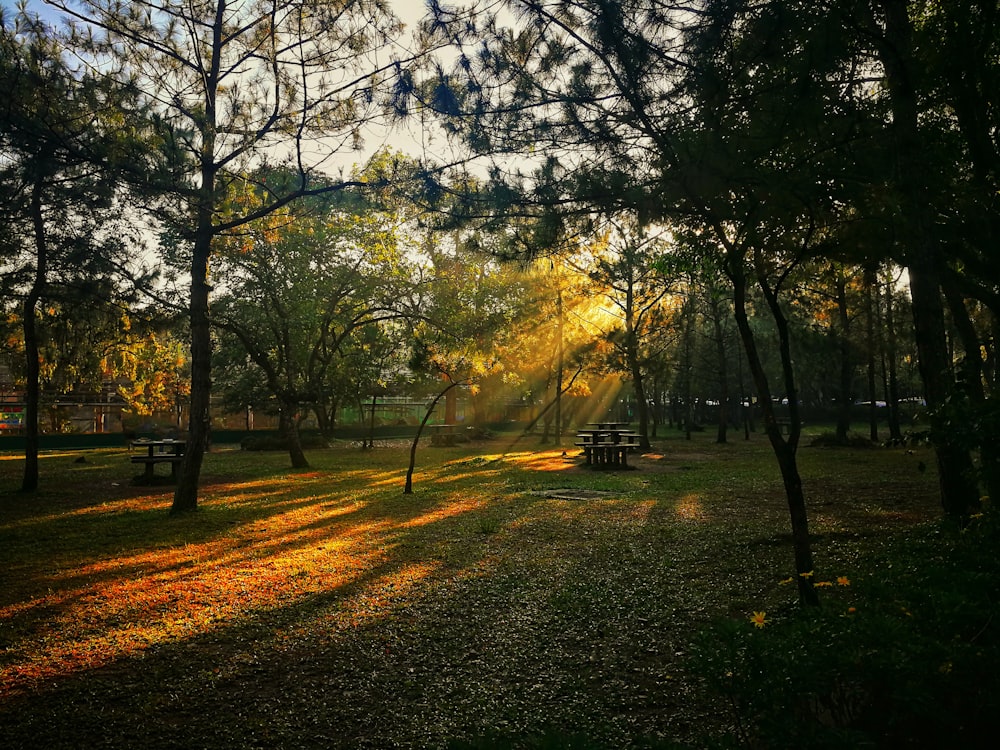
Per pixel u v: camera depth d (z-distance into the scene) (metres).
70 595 6.76
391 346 32.75
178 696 4.33
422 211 6.69
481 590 6.61
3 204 10.78
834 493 12.68
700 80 4.72
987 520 3.49
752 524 9.58
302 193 11.33
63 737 3.80
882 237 5.70
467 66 5.57
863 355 24.83
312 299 24.14
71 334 17.09
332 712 4.05
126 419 42.81
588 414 50.75
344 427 44.44
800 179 4.93
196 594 6.71
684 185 4.89
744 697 2.20
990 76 7.18
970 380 4.02
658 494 13.52
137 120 9.80
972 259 8.19
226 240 14.45
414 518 11.18
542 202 5.82
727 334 34.91
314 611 6.08
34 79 8.48
